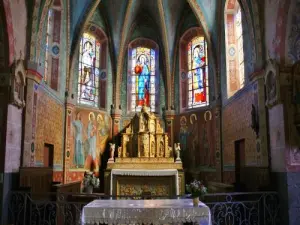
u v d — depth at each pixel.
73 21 14.94
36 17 10.49
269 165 9.42
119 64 17.30
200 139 16.06
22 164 9.82
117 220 6.73
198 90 16.95
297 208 8.30
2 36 9.02
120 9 16.52
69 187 12.30
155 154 15.70
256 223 9.17
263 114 9.78
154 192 14.55
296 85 8.82
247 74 11.48
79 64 16.17
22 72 9.78
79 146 15.16
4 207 8.62
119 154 15.80
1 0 8.61
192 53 17.58
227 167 13.76
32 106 10.34
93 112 16.25
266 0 9.77
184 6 17.14
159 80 18.03
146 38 18.38
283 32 8.97
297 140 8.62
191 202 7.60
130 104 17.94
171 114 17.31
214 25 15.15
